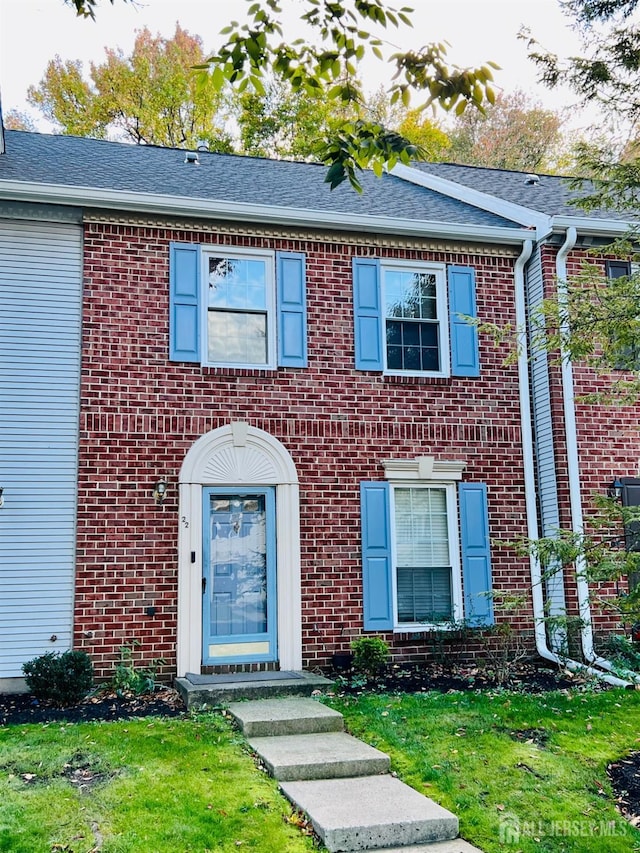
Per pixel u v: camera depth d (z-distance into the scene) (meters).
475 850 5.21
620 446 10.98
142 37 26.19
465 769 6.27
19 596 8.91
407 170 14.50
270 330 10.28
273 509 9.88
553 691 8.69
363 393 10.44
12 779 5.73
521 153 27.97
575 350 7.84
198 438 9.69
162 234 10.01
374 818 5.30
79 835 4.97
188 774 5.92
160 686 8.88
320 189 12.36
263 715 7.19
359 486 10.20
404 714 7.51
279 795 5.76
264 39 5.02
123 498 9.31
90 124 25.59
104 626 9.02
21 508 9.06
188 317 9.88
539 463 11.07
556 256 11.09
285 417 10.07
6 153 11.56
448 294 11.05
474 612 10.31
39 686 8.02
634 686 9.00
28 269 9.52
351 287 10.67
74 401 9.41
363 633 9.90
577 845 5.30
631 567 7.35
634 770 6.47
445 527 10.61
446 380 10.81
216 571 9.59
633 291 7.72
